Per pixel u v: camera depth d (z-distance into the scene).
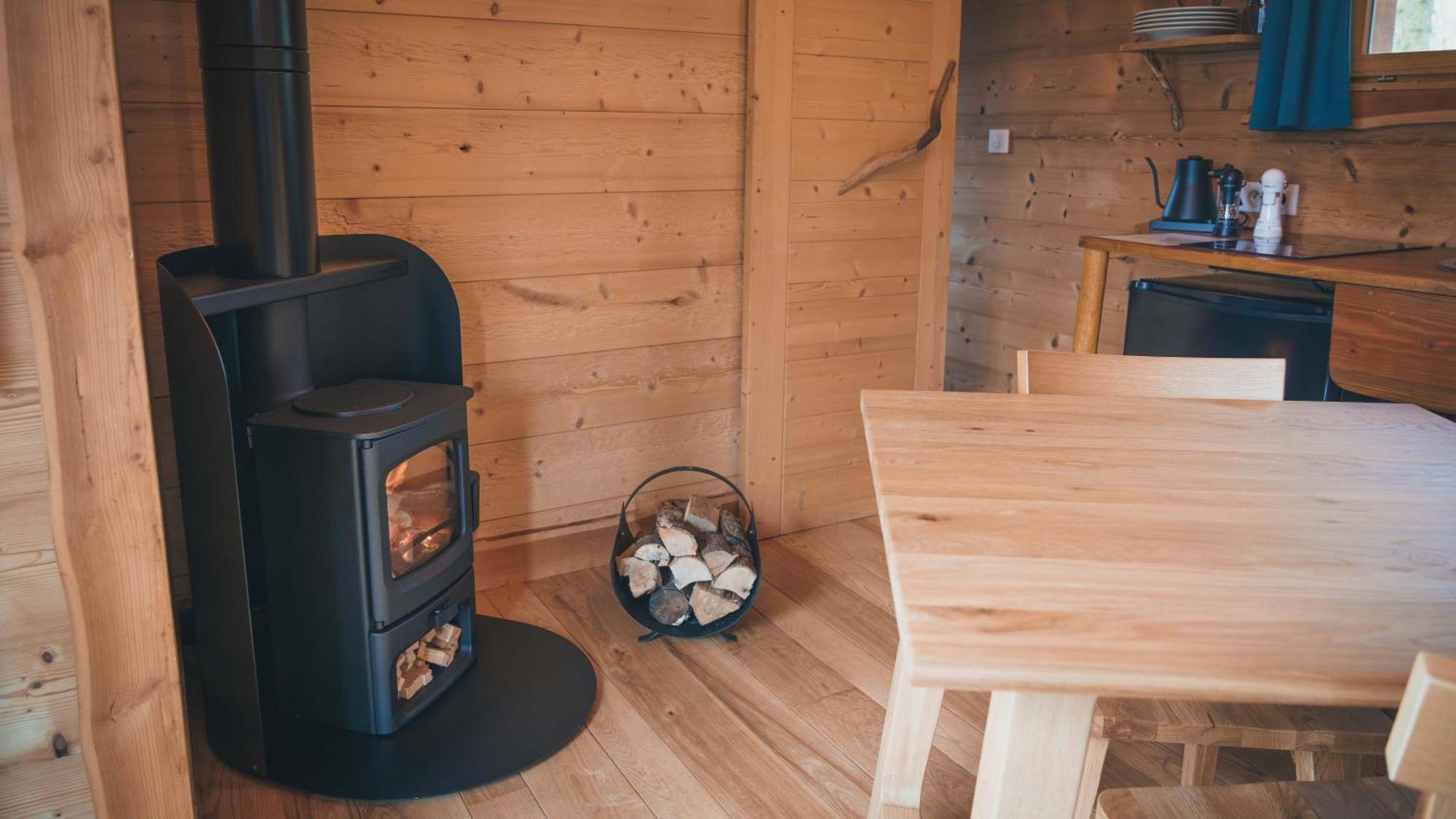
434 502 2.27
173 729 1.66
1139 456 1.45
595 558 3.08
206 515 1.91
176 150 2.27
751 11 2.94
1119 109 3.79
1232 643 0.93
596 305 2.91
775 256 3.13
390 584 2.09
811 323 3.26
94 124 1.43
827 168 3.17
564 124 2.75
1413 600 1.03
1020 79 4.21
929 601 0.99
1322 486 1.35
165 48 2.22
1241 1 3.36
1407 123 2.92
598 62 2.76
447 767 2.09
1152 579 1.05
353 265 2.20
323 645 2.15
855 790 2.08
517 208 2.72
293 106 1.96
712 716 2.33
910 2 3.20
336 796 2.00
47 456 1.46
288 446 2.03
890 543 1.12
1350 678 0.89
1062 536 1.15
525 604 2.84
